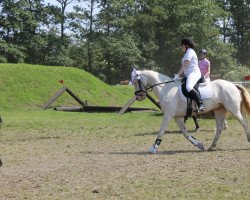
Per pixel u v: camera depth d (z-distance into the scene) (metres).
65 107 26.44
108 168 9.74
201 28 66.56
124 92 33.72
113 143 13.53
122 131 16.20
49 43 57.88
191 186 8.09
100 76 62.69
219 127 12.01
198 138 14.24
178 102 11.60
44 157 11.34
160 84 11.78
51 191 7.92
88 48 60.56
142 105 30.17
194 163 10.10
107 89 32.62
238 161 10.22
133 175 9.01
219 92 11.77
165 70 67.69
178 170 9.39
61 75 31.53
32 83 29.25
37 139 14.62
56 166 10.12
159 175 8.98
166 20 68.56
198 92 11.58
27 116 22.66
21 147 13.06
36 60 58.19
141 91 11.84
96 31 61.75
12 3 53.97
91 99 30.22
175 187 8.03
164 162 10.30
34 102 27.47
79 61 61.94
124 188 8.01
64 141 14.12
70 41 60.03
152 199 7.32
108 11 60.62
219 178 8.64
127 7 65.06
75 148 12.73
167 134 15.25
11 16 54.12
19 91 27.95
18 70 29.98
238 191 7.71
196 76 11.61
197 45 66.44
